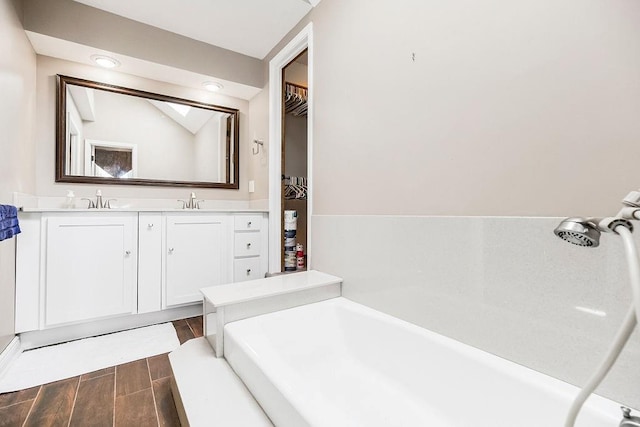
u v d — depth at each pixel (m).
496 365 0.91
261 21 2.15
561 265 0.82
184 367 1.13
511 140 0.94
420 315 1.20
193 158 2.71
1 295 1.45
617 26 0.74
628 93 0.72
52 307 1.72
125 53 2.12
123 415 1.17
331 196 1.73
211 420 0.84
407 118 1.28
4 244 1.49
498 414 0.88
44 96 2.11
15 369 1.50
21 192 1.77
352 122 1.58
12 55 1.63
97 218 1.86
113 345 1.78
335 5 1.71
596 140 0.77
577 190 0.81
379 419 1.00
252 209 2.60
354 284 1.53
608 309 0.74
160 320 2.15
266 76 2.63
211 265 2.29
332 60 1.72
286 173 3.01
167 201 2.59
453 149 1.10
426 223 1.18
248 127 3.01
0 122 1.45
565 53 0.82
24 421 1.13
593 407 0.72
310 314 1.38
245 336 1.11
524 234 0.90
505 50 0.95
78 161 2.22
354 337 1.37
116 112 2.38
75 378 1.43
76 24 1.96
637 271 0.49
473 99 1.04
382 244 1.38
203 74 2.44
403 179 1.30
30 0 1.83
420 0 1.22
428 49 1.19
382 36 1.40
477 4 1.03
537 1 0.88
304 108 2.92
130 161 2.43
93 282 1.84
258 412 0.87
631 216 0.53
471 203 1.05
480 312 1.00
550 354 0.84
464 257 1.05
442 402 1.02
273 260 2.49
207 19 2.15
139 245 2.00
